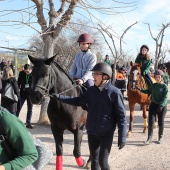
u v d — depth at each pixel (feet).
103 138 12.92
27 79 27.86
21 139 7.57
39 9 28.04
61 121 15.90
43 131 27.53
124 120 12.64
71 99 14.08
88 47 17.81
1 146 7.61
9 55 69.56
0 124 7.50
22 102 28.45
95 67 12.89
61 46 31.45
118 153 21.22
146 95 26.58
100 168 13.65
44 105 29.91
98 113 12.82
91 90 13.24
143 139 25.36
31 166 8.22
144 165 18.76
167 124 32.32
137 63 28.27
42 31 27.63
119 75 47.60
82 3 25.08
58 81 15.65
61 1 28.22
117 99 12.67
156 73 23.06
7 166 7.36
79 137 16.30
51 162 18.81
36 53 34.68
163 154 21.16
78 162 16.85
